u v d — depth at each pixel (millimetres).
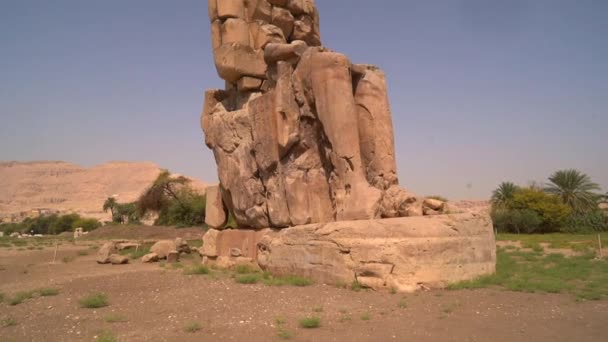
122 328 5688
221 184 11656
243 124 11047
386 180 8852
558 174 37031
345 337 4984
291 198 9320
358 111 9219
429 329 5219
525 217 33469
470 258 7875
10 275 11320
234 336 5133
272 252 9336
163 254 14578
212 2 11883
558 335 5008
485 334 5035
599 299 6770
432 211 8156
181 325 5676
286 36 12617
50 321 6184
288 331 5223
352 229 7801
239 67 11391
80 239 30078
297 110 9539
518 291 7184
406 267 7145
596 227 34125
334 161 8633
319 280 8102
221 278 9070
